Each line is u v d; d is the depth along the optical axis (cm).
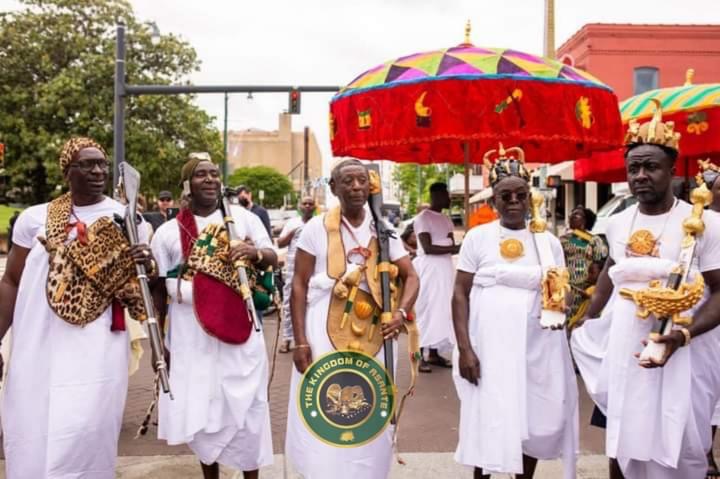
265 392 402
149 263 369
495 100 621
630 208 372
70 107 2800
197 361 389
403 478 448
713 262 335
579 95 645
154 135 2830
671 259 343
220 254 393
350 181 350
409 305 356
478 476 389
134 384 700
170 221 409
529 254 374
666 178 346
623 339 344
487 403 363
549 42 1798
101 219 364
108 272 362
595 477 448
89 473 356
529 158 844
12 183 2944
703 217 339
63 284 352
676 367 335
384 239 358
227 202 404
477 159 867
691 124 716
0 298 368
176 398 387
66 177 369
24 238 367
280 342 937
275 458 490
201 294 387
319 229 361
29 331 356
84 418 348
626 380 342
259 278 404
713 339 348
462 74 622
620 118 702
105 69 2756
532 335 370
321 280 354
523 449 376
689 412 336
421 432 555
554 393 371
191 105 2961
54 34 2844
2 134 2788
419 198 4400
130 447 511
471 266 383
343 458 346
